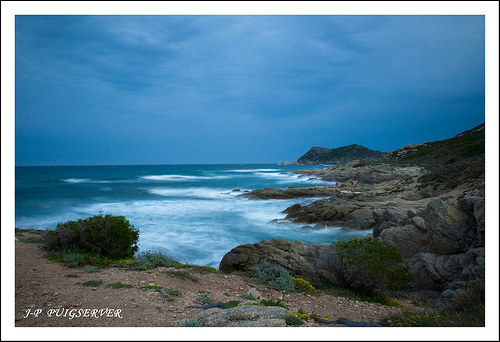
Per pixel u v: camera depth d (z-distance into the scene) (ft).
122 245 35.40
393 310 27.37
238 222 81.41
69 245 33.50
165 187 182.09
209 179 250.16
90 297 21.22
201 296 23.88
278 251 42.06
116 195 139.33
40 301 19.94
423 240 41.06
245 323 16.65
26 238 37.19
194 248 57.62
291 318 17.80
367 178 176.04
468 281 28.96
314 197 125.18
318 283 35.58
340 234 66.18
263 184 208.23
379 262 31.71
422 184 83.71
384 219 52.60
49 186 179.11
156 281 26.35
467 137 227.20
